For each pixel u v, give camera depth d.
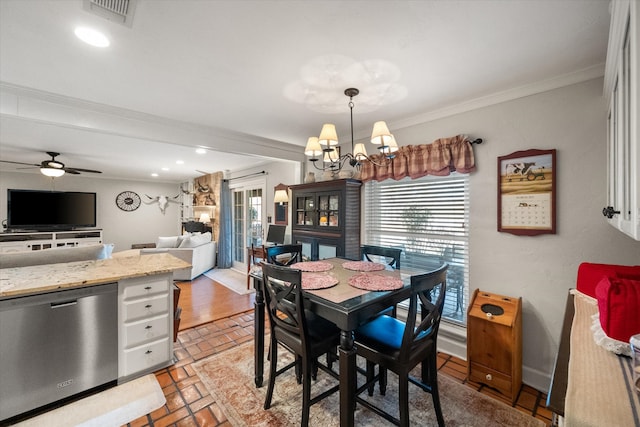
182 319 3.29
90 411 1.76
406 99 2.35
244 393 1.96
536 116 2.07
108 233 7.43
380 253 2.44
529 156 2.09
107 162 5.29
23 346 1.68
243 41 1.57
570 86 1.93
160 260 2.56
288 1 1.26
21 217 5.76
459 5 1.29
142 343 2.13
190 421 1.69
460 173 2.51
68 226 6.29
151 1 1.26
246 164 5.41
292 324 1.69
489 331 2.04
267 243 4.84
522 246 2.15
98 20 1.38
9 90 2.07
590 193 1.86
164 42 1.57
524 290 2.14
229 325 3.13
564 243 1.97
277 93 2.23
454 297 2.62
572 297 1.54
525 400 1.92
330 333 1.73
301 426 1.57
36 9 1.29
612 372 0.87
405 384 1.44
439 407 1.62
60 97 2.25
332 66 1.84
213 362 2.36
